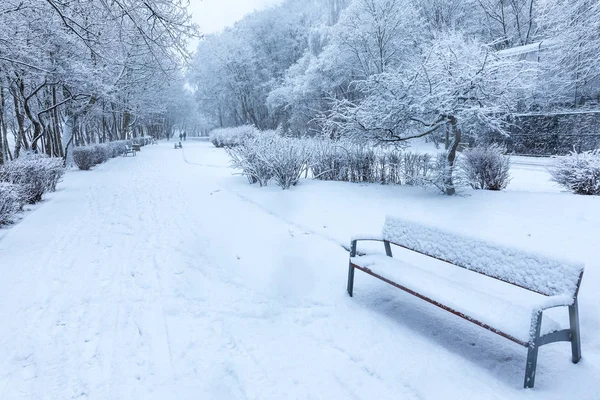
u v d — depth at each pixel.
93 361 3.14
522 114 23.61
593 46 21.33
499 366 2.83
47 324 3.78
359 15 27.22
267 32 53.06
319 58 33.50
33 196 10.57
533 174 14.67
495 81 8.56
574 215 6.87
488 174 10.30
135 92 29.91
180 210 9.24
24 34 11.37
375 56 28.77
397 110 9.19
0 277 5.05
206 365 3.02
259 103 53.06
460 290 3.17
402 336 3.31
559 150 22.34
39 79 15.01
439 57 9.23
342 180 11.95
